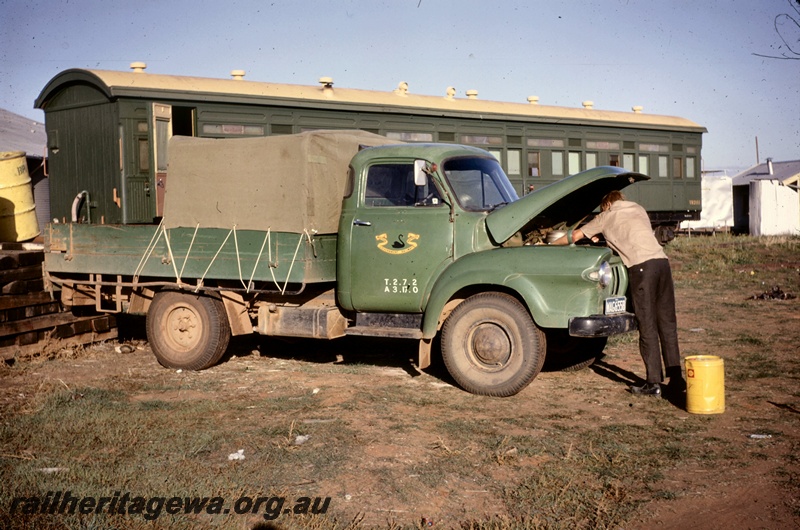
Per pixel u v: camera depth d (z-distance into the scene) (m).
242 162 7.71
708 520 4.06
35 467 4.87
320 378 7.61
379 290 7.38
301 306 7.87
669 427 5.74
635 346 9.14
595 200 7.72
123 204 12.88
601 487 4.54
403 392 6.93
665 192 22.58
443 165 7.24
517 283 6.67
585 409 6.32
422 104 17.06
